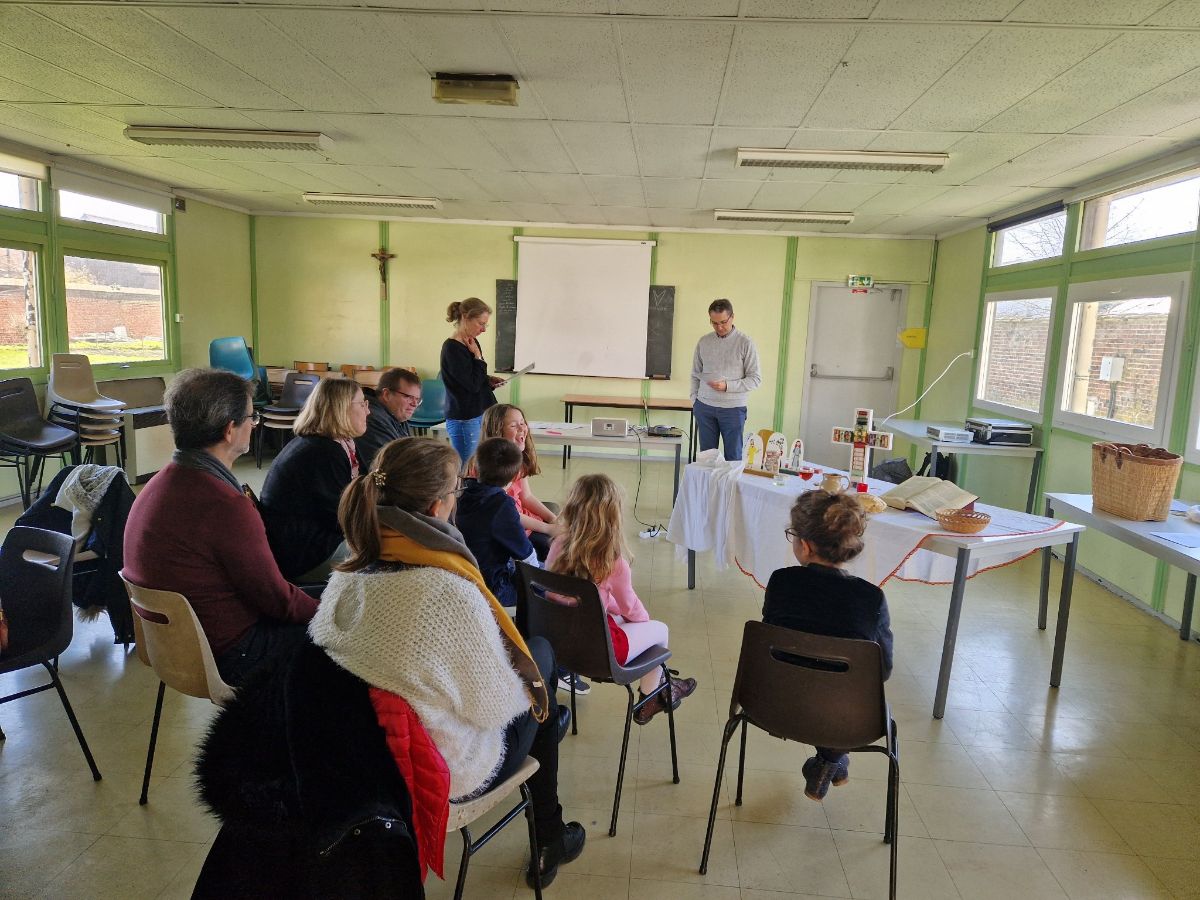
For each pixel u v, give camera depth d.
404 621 1.26
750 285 7.76
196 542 1.91
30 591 2.27
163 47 3.19
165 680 1.97
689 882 1.95
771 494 3.39
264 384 7.46
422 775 1.25
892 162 4.43
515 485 3.28
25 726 2.57
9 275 5.30
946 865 2.04
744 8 2.59
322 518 2.74
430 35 2.95
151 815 2.13
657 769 2.45
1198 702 3.01
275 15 2.82
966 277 6.85
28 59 3.37
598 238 7.79
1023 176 4.86
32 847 1.99
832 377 7.84
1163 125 3.66
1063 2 2.44
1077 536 2.98
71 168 5.57
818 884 1.96
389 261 7.98
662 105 3.73
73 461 5.25
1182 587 3.78
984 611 3.96
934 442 5.25
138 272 6.54
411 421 7.48
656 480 6.96
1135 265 4.42
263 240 8.02
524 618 2.25
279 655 1.33
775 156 4.50
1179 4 2.41
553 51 3.07
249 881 1.21
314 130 4.51
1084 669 3.29
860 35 2.77
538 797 1.90
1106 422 4.57
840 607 1.97
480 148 4.82
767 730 1.97
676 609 3.83
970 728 2.77
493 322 7.98
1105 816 2.28
